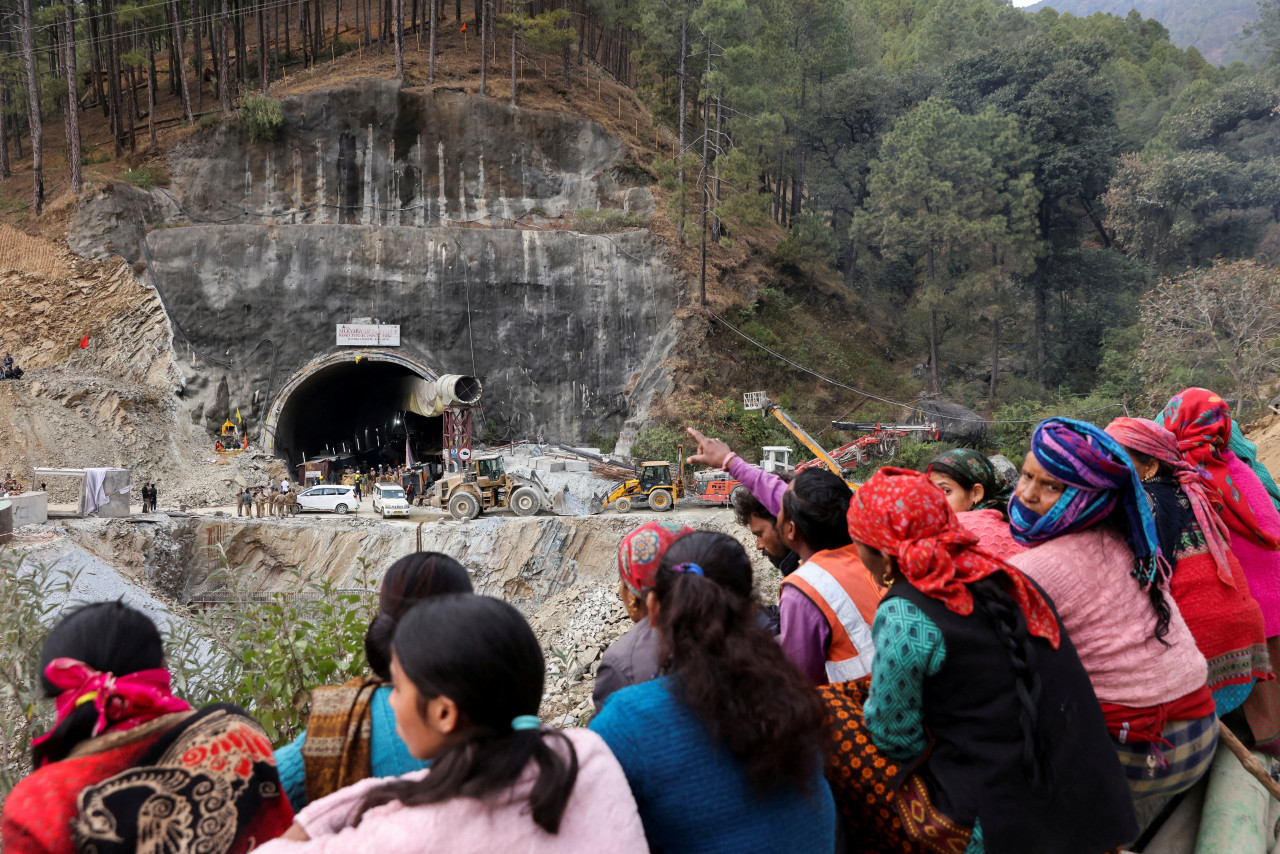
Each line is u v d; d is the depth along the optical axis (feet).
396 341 142.92
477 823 5.32
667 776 6.64
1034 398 150.61
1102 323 158.81
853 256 181.57
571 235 150.00
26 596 13.80
